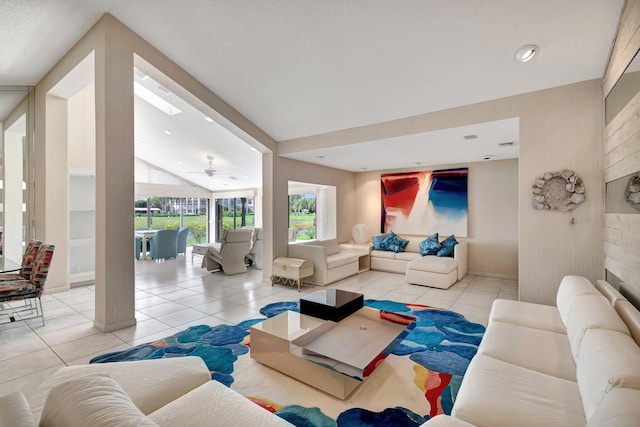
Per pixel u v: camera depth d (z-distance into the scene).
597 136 2.90
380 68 3.25
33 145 4.78
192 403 1.40
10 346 2.79
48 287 4.55
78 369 1.65
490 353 1.93
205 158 7.77
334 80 3.56
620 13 2.25
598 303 1.90
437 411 1.93
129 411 0.84
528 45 2.66
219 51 3.32
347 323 2.86
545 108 3.14
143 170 9.16
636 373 1.15
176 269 6.63
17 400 0.93
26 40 3.42
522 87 3.18
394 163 6.16
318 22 2.79
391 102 3.78
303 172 5.93
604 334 1.54
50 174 4.53
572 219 3.00
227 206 10.84
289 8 2.68
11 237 4.93
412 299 4.41
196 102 3.91
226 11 2.81
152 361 1.76
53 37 3.43
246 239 6.28
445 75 3.20
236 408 1.37
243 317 3.60
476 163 5.98
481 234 5.94
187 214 10.76
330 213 6.97
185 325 3.34
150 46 3.35
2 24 3.09
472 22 2.55
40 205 4.65
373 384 2.23
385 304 4.16
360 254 6.30
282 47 3.15
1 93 4.70
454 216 6.18
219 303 4.15
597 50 2.59
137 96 5.40
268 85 3.81
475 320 3.54
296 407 1.97
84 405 0.84
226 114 4.22
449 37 2.73
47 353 2.66
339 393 2.06
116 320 3.18
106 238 3.09
